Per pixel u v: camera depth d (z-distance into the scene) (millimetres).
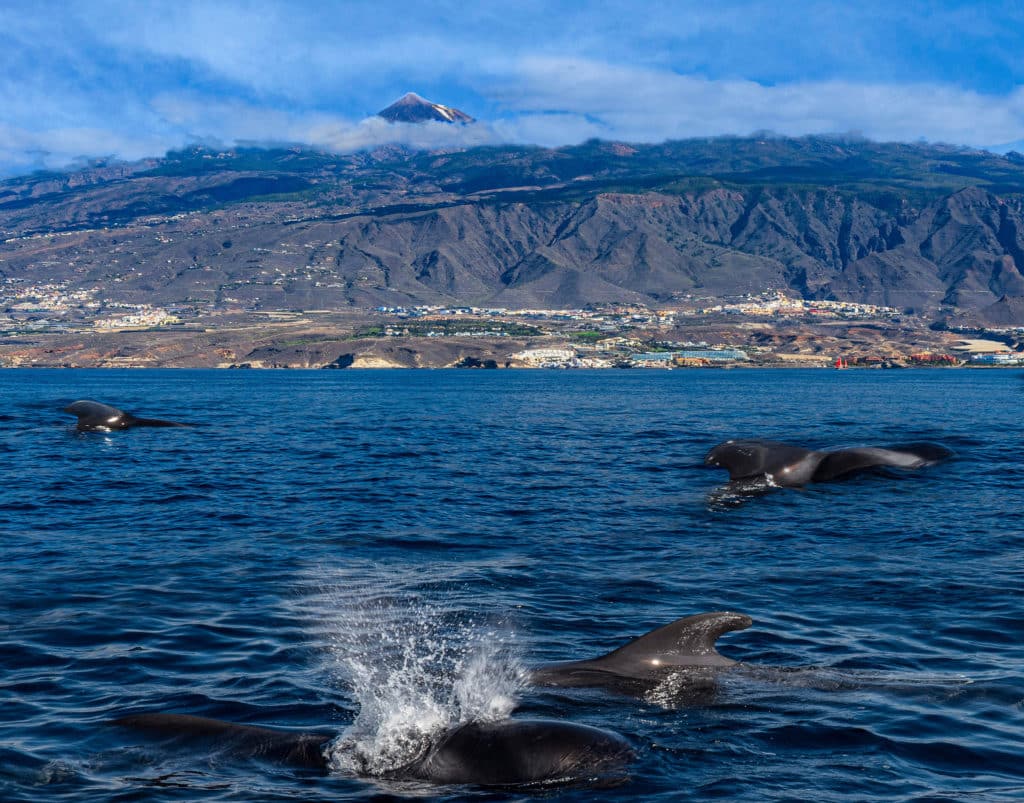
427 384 185375
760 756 11648
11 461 42000
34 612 17984
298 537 25266
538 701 13102
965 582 20172
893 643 16078
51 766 11508
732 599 18859
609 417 77062
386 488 34500
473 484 35500
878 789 10906
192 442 51812
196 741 12031
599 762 11188
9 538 25125
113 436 54812
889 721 12727
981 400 108438
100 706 13422
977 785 11062
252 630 16875
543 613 17875
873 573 21000
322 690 13945
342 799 10594
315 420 73062
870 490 32281
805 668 14656
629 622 17312
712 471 38594
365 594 19297
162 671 14828
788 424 66750
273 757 11625
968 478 34844
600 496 32281
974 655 15484
